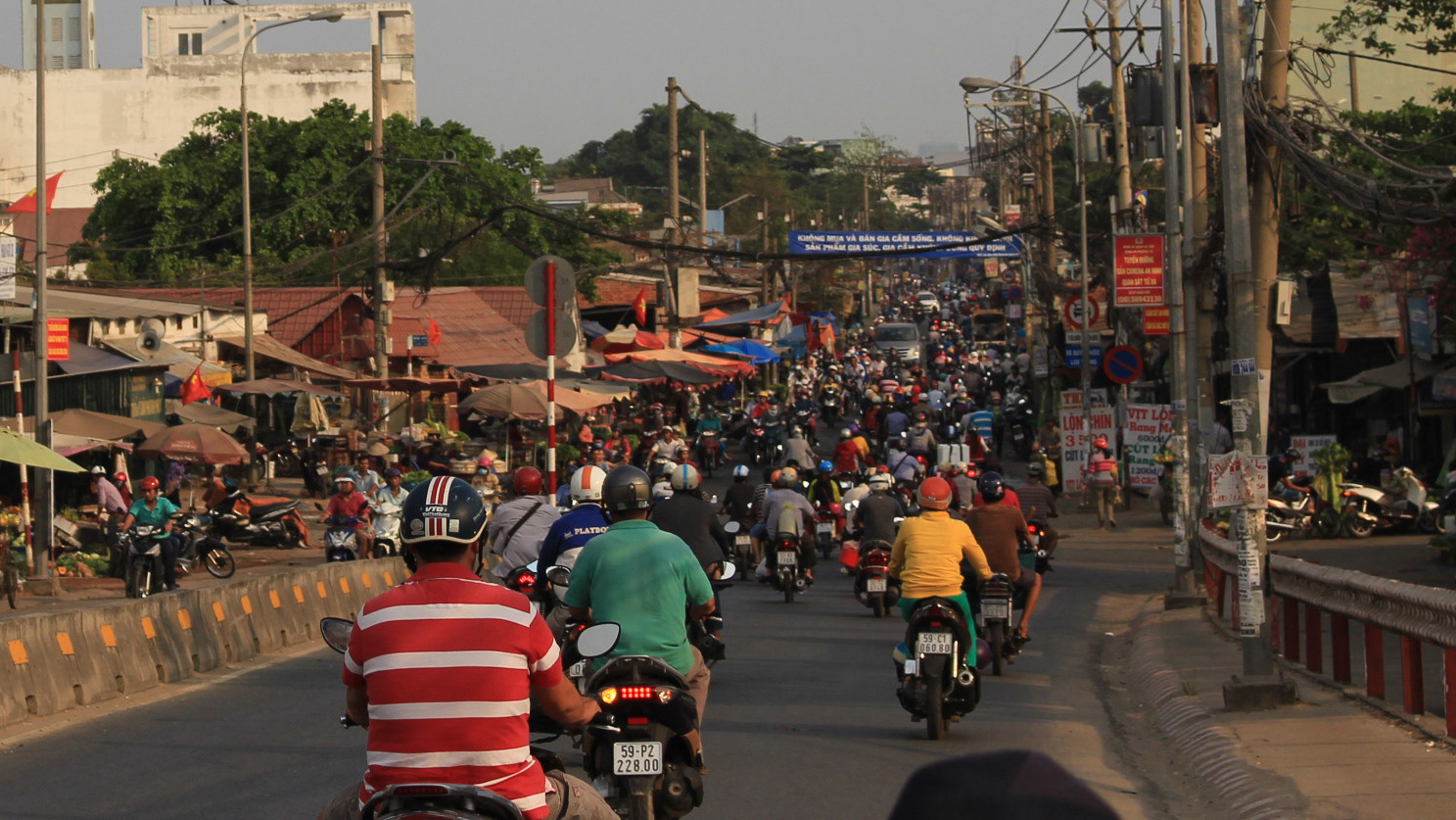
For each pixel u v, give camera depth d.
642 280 82.44
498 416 47.91
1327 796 10.59
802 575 27.84
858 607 25.78
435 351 55.94
